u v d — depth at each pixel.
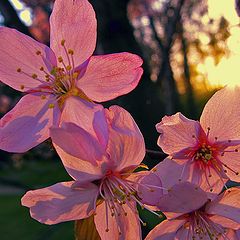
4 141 0.08
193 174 0.08
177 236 0.09
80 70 0.09
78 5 0.09
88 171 0.08
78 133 0.07
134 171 0.08
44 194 0.08
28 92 0.09
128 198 0.08
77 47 0.09
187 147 0.08
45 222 0.08
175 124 0.08
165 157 0.08
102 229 0.08
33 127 0.08
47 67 0.09
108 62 0.08
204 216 0.08
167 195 0.08
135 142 0.08
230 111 0.09
